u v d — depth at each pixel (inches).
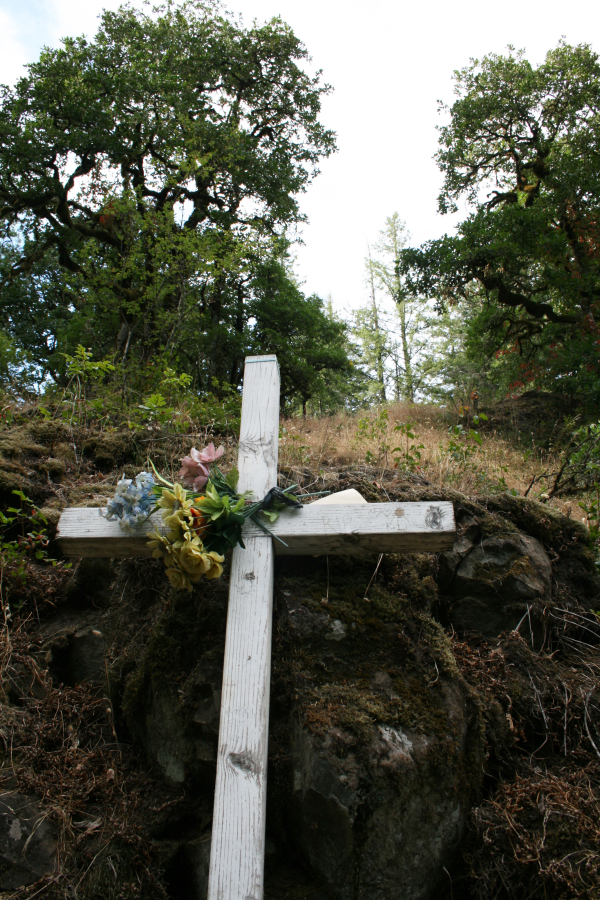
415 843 84.4
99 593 121.2
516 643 111.1
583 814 86.1
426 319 1054.4
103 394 217.5
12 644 108.4
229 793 70.5
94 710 104.4
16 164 506.3
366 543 89.0
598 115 621.0
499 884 83.4
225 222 614.2
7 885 78.4
